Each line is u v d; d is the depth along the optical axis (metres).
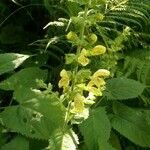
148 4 0.52
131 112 0.43
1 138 0.39
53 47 0.49
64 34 0.48
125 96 0.42
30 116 0.37
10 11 0.56
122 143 0.44
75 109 0.34
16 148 0.37
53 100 0.38
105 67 0.44
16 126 0.37
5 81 0.42
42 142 0.39
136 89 0.42
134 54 0.49
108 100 0.45
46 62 0.51
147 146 0.40
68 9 0.47
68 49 0.50
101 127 0.39
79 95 0.34
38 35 0.55
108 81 0.43
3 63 0.42
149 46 0.50
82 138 0.42
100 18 0.35
